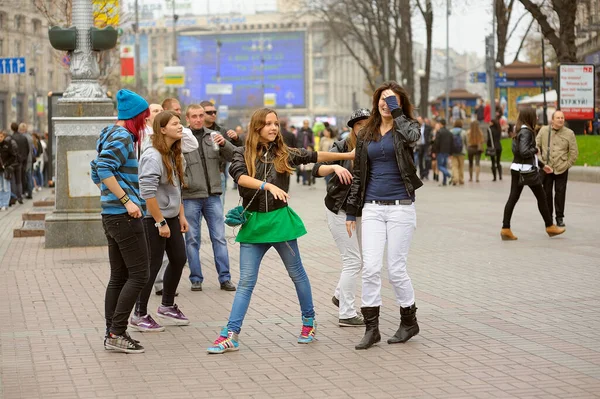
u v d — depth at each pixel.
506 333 11.14
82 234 20.53
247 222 10.61
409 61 73.44
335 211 11.52
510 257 17.38
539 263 16.56
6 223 27.77
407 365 9.76
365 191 10.69
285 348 10.66
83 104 20.62
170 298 12.09
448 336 11.05
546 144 21.25
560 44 45.00
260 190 10.55
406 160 10.49
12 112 96.50
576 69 42.31
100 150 10.59
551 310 12.48
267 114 10.56
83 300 13.95
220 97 163.00
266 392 8.86
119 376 9.58
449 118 83.06
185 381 9.33
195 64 174.38
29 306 13.51
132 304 10.64
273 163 10.59
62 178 20.53
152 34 194.12
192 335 11.52
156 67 193.38
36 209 28.89
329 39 100.19
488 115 62.97
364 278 10.58
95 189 20.61
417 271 15.93
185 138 14.21
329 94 188.25
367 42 100.75
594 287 14.13
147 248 10.73
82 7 20.95
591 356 9.97
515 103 73.62
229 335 10.56
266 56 172.88
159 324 12.12
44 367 10.00
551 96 61.31
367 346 10.52
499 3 62.94
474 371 9.45
